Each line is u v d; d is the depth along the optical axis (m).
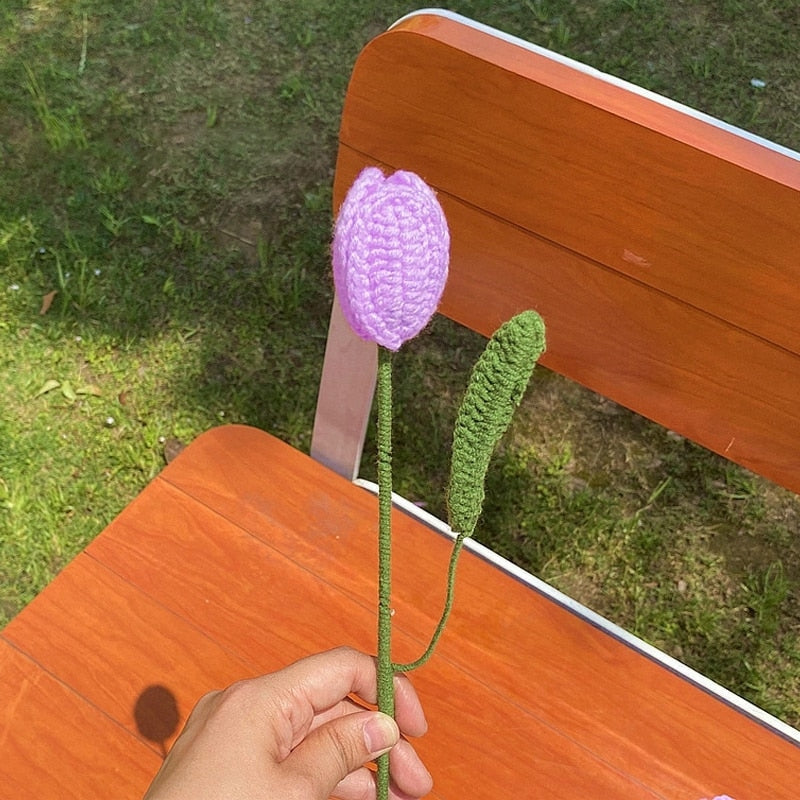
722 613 0.79
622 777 0.45
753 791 0.45
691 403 0.44
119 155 1.09
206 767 0.34
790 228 0.36
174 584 0.51
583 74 0.38
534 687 0.48
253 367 0.93
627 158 0.38
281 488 0.55
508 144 0.40
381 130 0.43
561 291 0.44
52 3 1.26
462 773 0.46
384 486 0.28
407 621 0.50
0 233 1.01
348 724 0.35
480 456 0.27
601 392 0.47
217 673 0.48
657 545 0.82
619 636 0.51
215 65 1.19
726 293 0.39
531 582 0.53
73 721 0.46
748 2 1.25
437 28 0.39
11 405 0.90
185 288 0.98
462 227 0.44
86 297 0.96
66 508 0.84
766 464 0.44
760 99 1.14
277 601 0.51
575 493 0.85
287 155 1.10
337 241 0.25
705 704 0.48
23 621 0.49
